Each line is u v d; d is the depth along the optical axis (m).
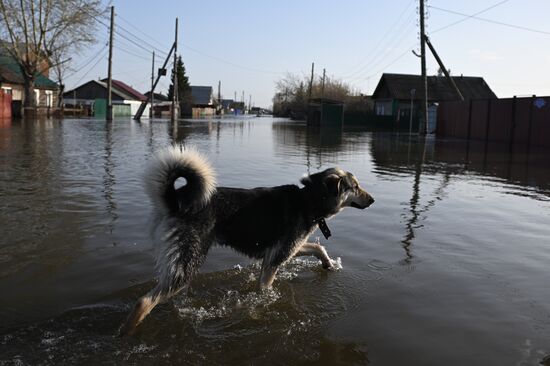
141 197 7.86
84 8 36.38
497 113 24.39
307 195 4.84
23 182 8.92
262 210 4.52
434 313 3.99
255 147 18.94
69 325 3.70
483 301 4.23
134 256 5.11
